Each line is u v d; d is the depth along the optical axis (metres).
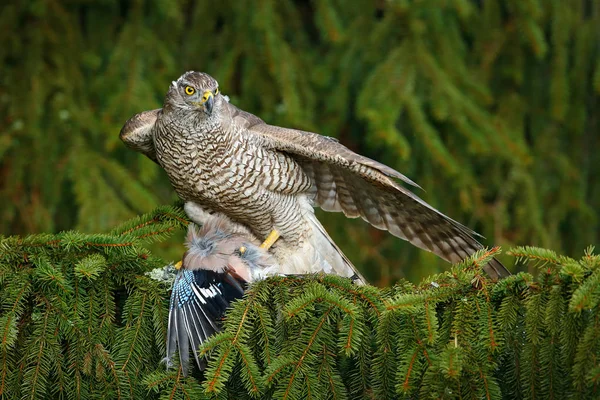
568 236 14.12
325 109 13.38
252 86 13.23
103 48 13.36
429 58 12.79
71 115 12.78
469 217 13.50
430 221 9.40
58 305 7.49
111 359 7.53
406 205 9.40
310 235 9.95
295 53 13.38
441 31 12.90
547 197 13.84
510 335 7.21
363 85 12.78
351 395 7.58
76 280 7.67
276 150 9.42
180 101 9.10
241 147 9.23
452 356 6.68
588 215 13.87
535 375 7.12
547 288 6.98
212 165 9.25
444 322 7.20
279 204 9.63
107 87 12.91
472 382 6.91
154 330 7.70
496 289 7.14
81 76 13.11
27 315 7.60
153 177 12.62
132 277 7.81
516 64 13.54
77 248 7.71
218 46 13.45
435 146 12.35
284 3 13.48
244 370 7.01
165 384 7.29
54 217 13.00
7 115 12.86
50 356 7.42
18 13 13.05
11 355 7.46
